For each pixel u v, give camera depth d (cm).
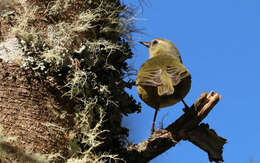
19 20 627
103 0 705
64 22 641
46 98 589
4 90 578
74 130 594
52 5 651
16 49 605
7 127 551
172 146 705
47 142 564
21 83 586
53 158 559
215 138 727
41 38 622
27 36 614
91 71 647
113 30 712
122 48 709
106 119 641
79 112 609
